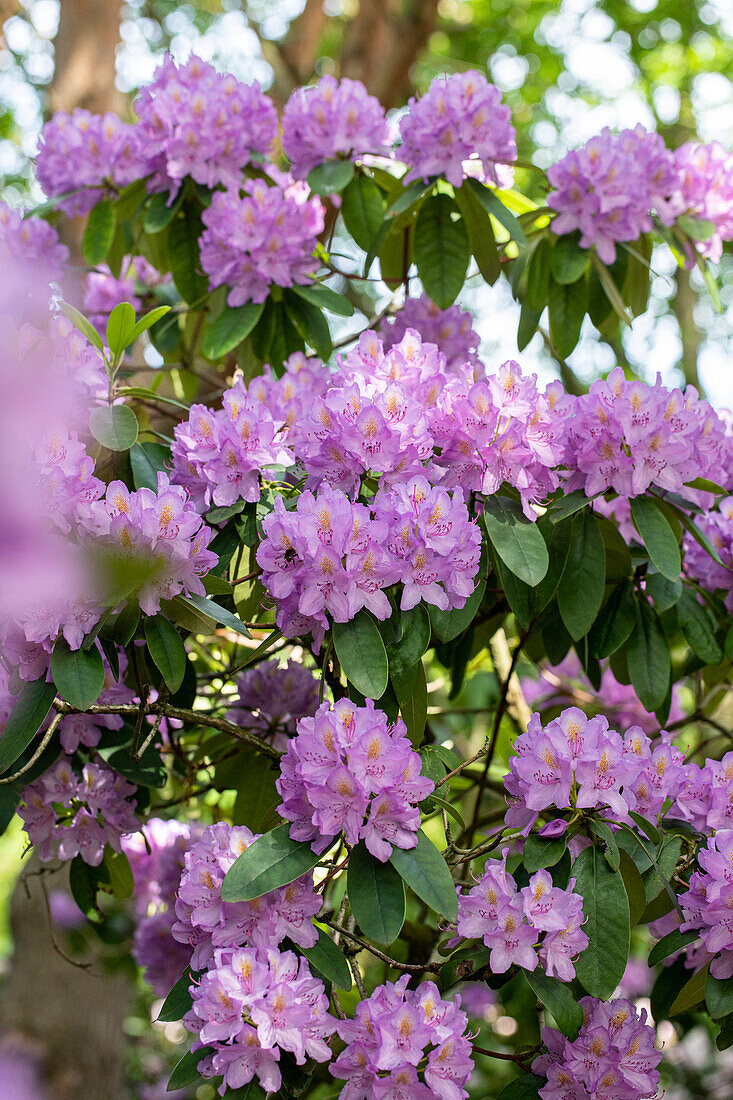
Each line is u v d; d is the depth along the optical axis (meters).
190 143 2.68
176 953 2.57
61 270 2.87
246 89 2.72
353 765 2.05
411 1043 2.04
